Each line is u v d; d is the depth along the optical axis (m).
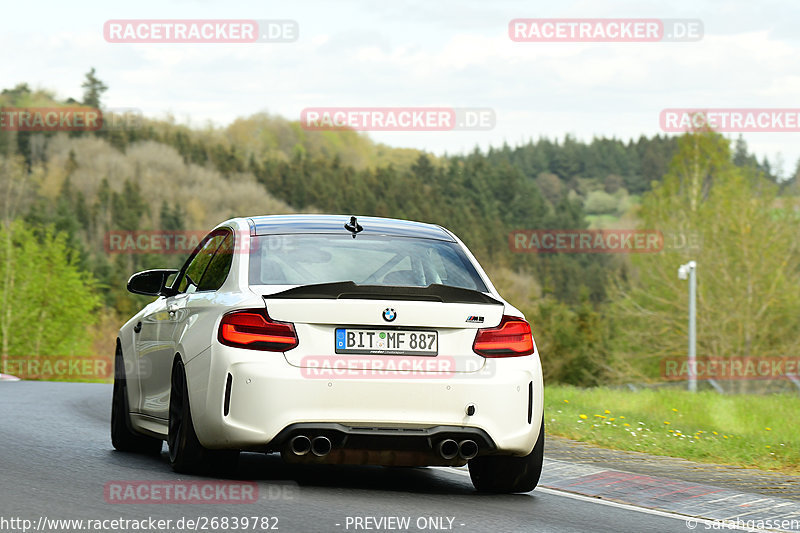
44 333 175.88
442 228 18.67
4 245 177.50
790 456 24.91
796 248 118.75
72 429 23.94
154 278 19.50
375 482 16.92
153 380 18.11
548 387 64.12
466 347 15.34
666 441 26.38
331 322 14.94
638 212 153.75
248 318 15.02
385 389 14.87
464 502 15.41
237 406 14.81
